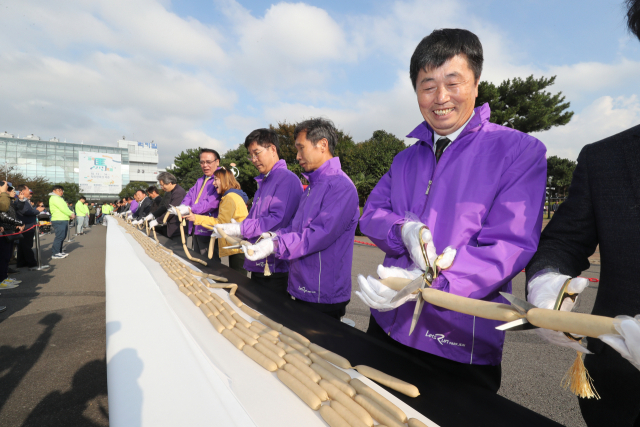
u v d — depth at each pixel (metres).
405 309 1.14
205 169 4.18
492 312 0.66
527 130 18.69
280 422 0.73
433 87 1.01
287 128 19.09
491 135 1.03
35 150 80.75
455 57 0.96
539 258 0.85
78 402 2.06
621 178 0.77
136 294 1.62
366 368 0.92
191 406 0.77
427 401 0.79
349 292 1.87
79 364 2.55
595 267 6.19
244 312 1.42
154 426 0.70
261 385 0.87
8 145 78.12
